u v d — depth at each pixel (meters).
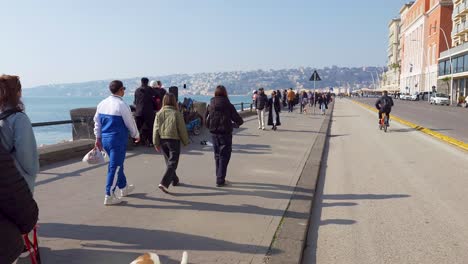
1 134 3.08
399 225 5.44
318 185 7.83
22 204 2.13
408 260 4.32
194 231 4.79
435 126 20.36
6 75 3.19
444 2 80.50
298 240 4.55
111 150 5.86
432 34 86.06
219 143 7.15
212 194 6.56
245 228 4.93
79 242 4.41
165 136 6.59
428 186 7.63
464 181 8.00
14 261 2.17
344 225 5.45
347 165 9.95
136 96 11.27
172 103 6.71
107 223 5.04
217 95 7.19
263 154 10.85
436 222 5.55
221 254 4.13
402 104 57.03
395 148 12.78
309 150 11.61
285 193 6.70
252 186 7.17
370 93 180.25
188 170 8.48
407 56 111.69
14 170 2.12
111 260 3.96
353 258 4.39
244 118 24.56
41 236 4.57
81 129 11.41
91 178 7.47
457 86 69.69
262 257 4.07
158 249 4.24
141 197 6.30
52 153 8.70
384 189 7.44
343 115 31.83
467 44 59.75
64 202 5.94
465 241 4.86
